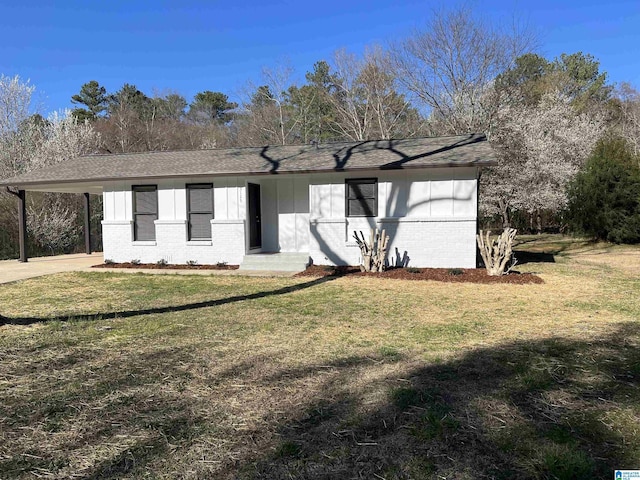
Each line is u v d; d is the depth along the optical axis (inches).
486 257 408.8
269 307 285.4
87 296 331.0
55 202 759.7
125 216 530.0
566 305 285.4
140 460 109.2
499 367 170.2
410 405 137.3
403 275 414.0
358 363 176.6
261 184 534.3
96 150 922.7
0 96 819.4
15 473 104.3
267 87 1320.1
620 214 716.0
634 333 217.2
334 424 126.3
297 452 111.9
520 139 791.1
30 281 408.8
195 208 511.5
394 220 459.8
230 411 135.4
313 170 452.8
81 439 120.0
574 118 918.4
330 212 476.4
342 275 424.2
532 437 117.7
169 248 517.7
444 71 820.6
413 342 205.2
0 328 236.2
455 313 265.7
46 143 814.5
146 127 1416.1
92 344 206.7
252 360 181.8
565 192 796.6
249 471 104.2
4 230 687.7
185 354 190.7
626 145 791.7
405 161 441.4
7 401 144.7
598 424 124.6
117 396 147.6
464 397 142.9
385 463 106.9
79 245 773.3
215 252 505.0
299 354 188.9
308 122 1283.2
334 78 1225.4
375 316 258.7
